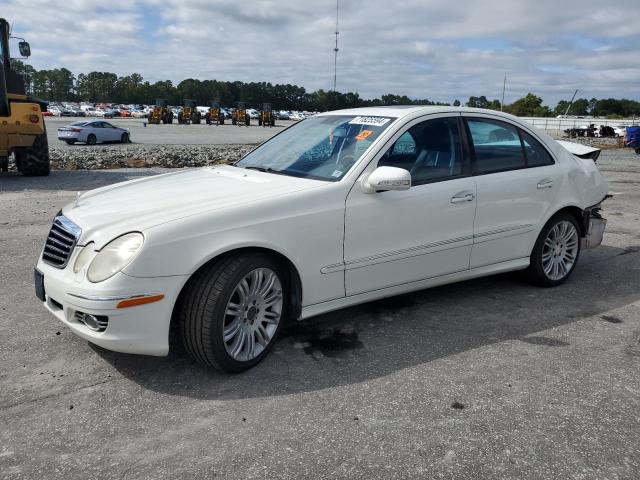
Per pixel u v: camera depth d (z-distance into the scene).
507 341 4.03
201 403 3.13
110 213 3.44
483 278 5.51
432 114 4.37
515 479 2.54
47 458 2.64
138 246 3.09
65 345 3.81
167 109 61.91
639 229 7.95
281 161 4.36
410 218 4.08
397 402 3.17
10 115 11.48
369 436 2.84
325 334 4.10
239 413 3.04
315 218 3.63
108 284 3.05
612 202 10.33
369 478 2.52
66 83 161.00
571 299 4.95
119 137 29.66
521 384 3.40
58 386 3.29
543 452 2.73
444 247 4.33
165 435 2.83
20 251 6.10
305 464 2.61
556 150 5.15
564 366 3.65
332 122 4.62
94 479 2.50
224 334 3.35
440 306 4.71
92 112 84.69
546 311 4.64
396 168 3.76
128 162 15.30
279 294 3.63
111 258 3.11
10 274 5.30
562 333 4.19
